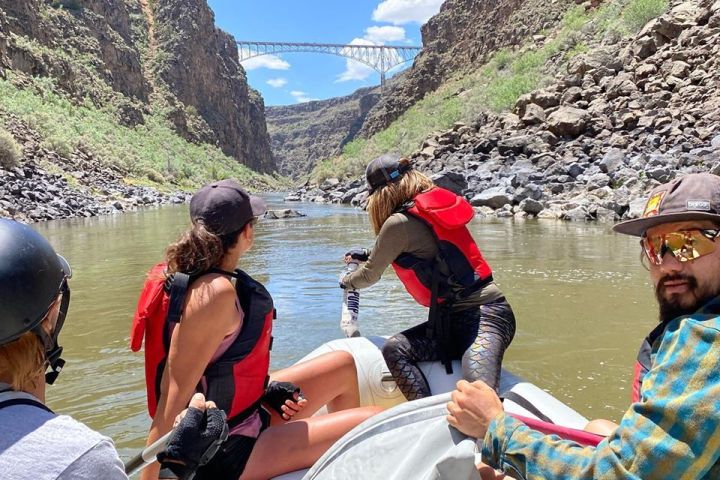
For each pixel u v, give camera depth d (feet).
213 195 7.09
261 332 7.20
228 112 346.54
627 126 62.34
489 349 8.62
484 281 9.11
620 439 4.68
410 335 9.17
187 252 6.82
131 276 26.03
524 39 163.12
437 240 8.98
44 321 4.21
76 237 41.70
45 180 73.82
